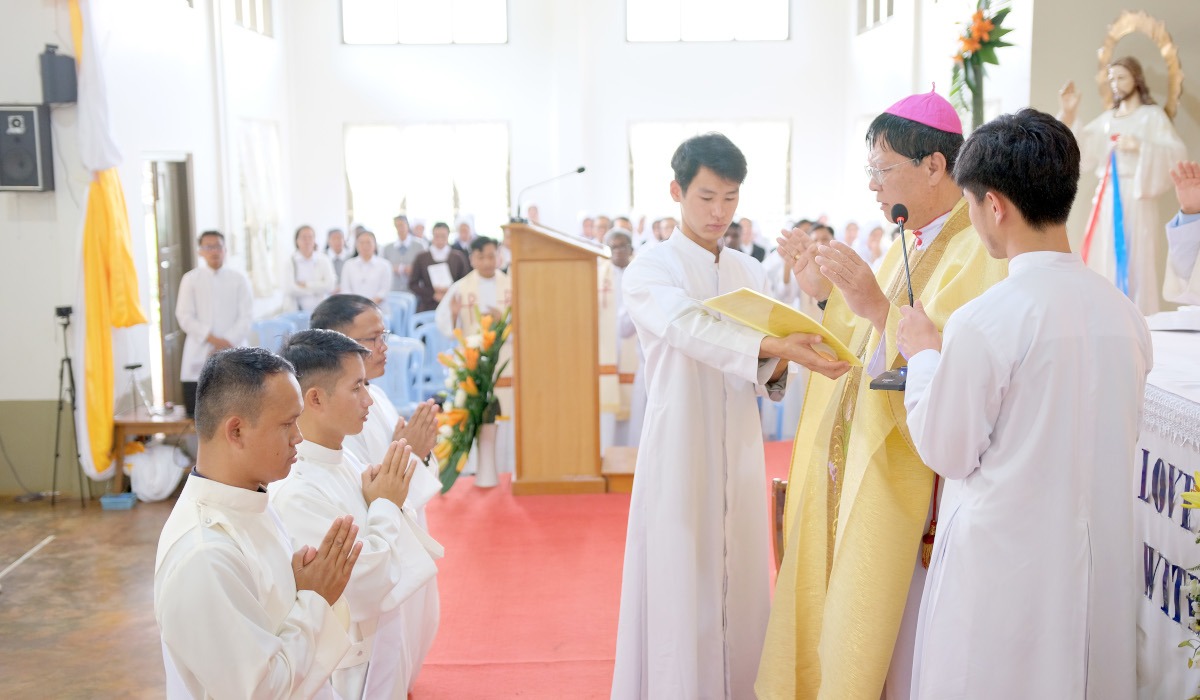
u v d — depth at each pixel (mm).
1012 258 1997
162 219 8906
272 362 2088
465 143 13688
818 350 2508
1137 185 5926
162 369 8734
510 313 6008
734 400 2906
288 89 13133
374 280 10766
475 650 3951
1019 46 7582
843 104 13727
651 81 13789
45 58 6465
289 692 1987
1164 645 2557
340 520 2197
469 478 6297
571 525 5348
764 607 3000
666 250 2920
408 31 13508
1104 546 1948
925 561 2406
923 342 2123
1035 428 1917
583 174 13758
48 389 6793
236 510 2070
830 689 2434
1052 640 1930
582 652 3916
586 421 5832
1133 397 1959
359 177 13633
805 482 2711
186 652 1942
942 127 2354
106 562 5574
